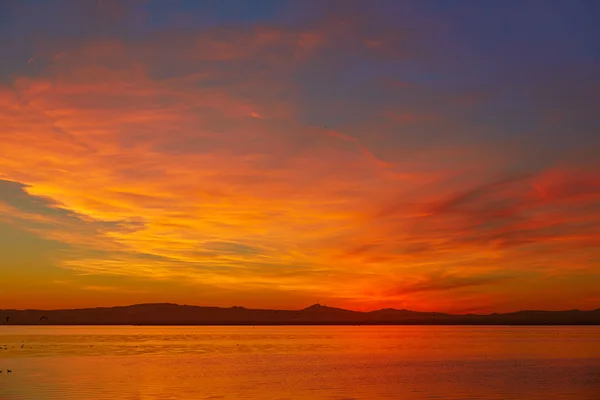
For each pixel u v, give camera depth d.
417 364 93.25
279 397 55.59
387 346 157.75
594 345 153.00
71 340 192.38
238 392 58.47
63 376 71.38
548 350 130.25
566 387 62.97
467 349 137.62
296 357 110.19
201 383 65.25
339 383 66.06
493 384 65.50
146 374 74.38
